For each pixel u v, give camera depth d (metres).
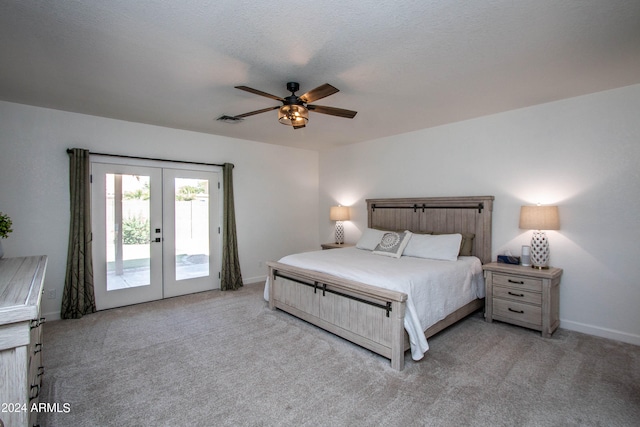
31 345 1.57
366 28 1.96
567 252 3.29
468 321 3.50
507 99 3.28
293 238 5.93
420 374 2.38
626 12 1.78
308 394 2.13
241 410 1.97
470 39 2.09
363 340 2.74
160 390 2.18
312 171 6.23
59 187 3.61
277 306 3.80
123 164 4.04
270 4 1.72
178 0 1.68
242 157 5.20
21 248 3.41
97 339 3.02
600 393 2.14
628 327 2.96
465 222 4.02
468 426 1.82
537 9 1.76
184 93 3.06
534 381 2.29
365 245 4.52
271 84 2.83
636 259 2.92
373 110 3.63
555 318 3.22
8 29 1.95
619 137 2.98
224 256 4.85
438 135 4.35
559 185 3.33
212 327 3.32
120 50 2.23
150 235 4.26
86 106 3.46
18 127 3.38
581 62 2.43
